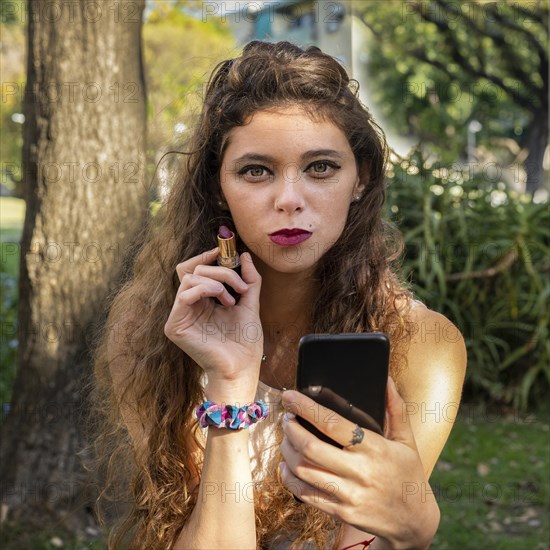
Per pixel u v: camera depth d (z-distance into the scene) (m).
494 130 17.41
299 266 1.34
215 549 1.33
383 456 1.09
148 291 1.62
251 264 1.37
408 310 1.48
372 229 1.50
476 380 4.95
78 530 3.10
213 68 1.46
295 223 1.31
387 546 1.14
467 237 4.81
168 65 9.04
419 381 1.42
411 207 4.75
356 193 1.48
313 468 1.10
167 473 1.52
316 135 1.31
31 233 3.22
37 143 3.19
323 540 1.43
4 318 4.75
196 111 1.60
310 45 1.42
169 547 1.49
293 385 1.54
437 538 3.34
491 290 4.91
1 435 3.33
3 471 3.26
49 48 3.15
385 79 16.48
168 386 1.55
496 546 3.24
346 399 1.14
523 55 14.69
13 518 3.15
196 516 1.35
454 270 4.88
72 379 3.22
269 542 1.49
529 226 4.69
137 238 1.85
